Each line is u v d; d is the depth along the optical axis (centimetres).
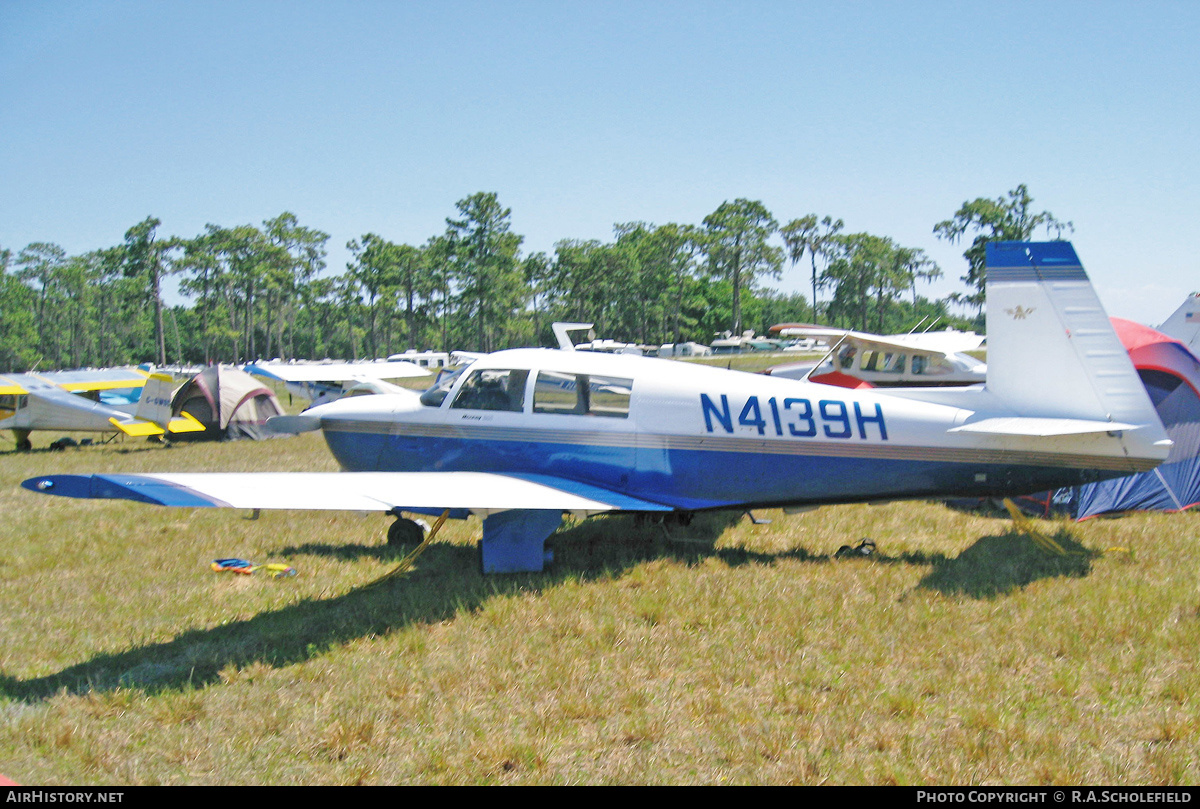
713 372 699
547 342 9975
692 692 431
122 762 369
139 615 567
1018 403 632
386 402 772
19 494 1073
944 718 397
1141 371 875
